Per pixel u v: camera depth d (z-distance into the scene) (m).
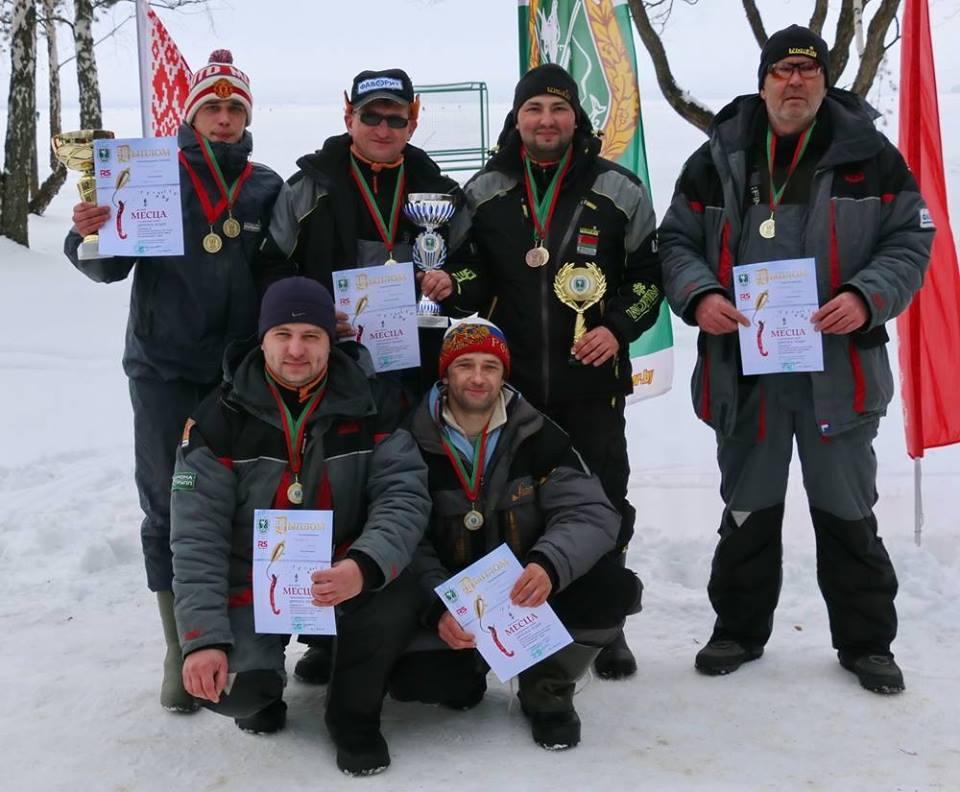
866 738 3.06
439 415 3.15
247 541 3.01
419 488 3.01
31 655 3.73
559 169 3.46
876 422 3.39
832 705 3.26
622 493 3.63
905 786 2.79
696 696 3.35
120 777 2.88
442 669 3.07
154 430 3.30
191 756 2.99
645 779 2.83
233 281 3.28
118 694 3.38
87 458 6.76
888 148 3.29
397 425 3.13
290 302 2.93
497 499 3.11
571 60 4.98
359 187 3.42
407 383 3.53
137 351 3.29
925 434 4.58
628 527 3.68
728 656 3.51
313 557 2.86
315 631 2.85
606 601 3.04
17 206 15.92
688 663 3.62
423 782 2.82
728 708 3.27
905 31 4.40
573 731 3.02
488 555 2.95
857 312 3.13
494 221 3.49
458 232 3.52
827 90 3.35
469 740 3.08
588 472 3.17
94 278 3.34
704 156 3.46
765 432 3.42
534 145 3.41
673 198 3.54
